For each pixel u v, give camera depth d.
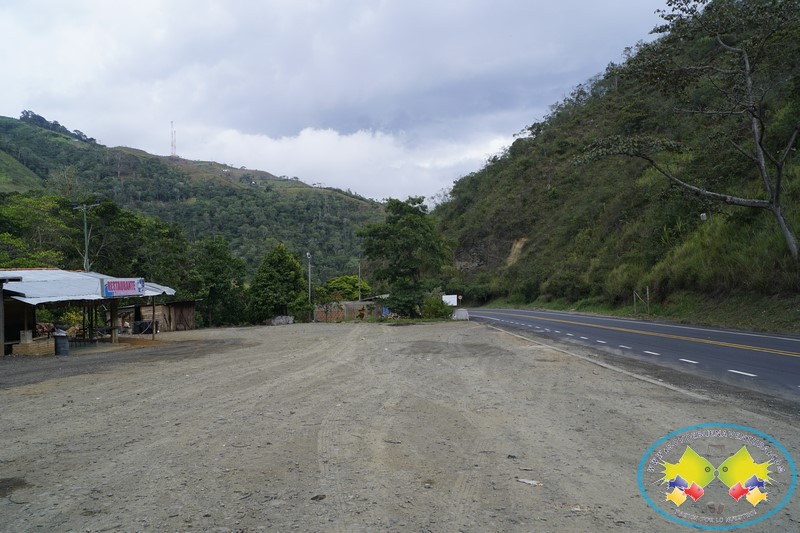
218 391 10.15
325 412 7.98
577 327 26.69
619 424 6.88
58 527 4.12
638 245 44.78
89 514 4.36
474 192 108.06
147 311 39.62
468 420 7.33
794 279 22.64
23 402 9.64
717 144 29.70
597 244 55.44
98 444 6.52
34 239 37.50
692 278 31.38
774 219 26.00
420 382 10.74
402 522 4.09
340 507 4.39
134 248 44.44
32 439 6.86
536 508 4.33
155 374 13.05
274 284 49.78
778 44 22.19
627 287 41.09
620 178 62.91
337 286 73.19
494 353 15.85
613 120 81.69
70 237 40.06
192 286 47.66
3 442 6.74
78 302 25.80
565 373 11.52
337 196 136.38
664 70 22.91
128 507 4.49
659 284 35.03
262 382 11.12
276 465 5.51
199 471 5.38
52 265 34.53
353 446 6.14
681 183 24.36
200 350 19.75
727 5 21.39
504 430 6.76
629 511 4.27
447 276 83.94
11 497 4.79
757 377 10.45
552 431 6.65
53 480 5.23
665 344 17.06
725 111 24.53
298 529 3.99
